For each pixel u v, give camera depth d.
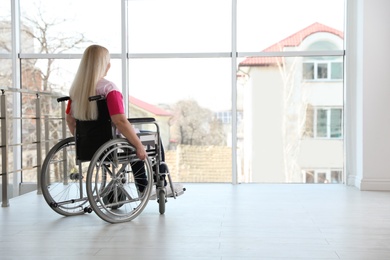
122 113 2.81
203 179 4.64
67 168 3.82
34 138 4.70
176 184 3.34
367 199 3.61
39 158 3.95
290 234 2.51
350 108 4.41
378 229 2.62
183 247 2.26
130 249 2.23
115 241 2.38
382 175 4.10
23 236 2.50
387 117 4.09
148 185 2.98
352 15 4.35
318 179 4.60
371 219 2.88
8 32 4.63
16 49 4.62
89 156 2.91
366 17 4.08
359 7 4.20
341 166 4.57
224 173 4.62
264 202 3.49
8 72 4.66
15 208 3.31
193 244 2.31
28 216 3.04
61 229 2.66
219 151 4.62
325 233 2.53
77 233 2.56
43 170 2.96
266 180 4.63
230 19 4.54
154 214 3.07
